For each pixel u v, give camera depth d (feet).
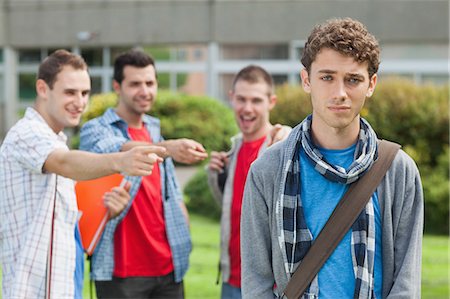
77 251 10.14
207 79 65.67
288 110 35.12
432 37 63.00
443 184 30.32
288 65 64.64
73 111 10.19
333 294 7.09
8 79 68.80
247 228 7.72
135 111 13.12
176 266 12.90
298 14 64.34
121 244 12.40
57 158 9.25
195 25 65.67
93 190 11.42
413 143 32.81
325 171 7.11
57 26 67.97
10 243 9.59
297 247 7.25
